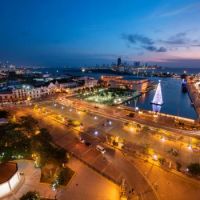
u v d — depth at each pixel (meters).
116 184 50.72
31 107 128.75
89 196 46.06
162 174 55.34
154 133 85.06
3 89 166.12
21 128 73.25
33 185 48.69
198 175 52.84
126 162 61.25
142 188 49.50
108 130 88.19
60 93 188.75
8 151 58.66
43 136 64.38
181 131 88.62
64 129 88.50
